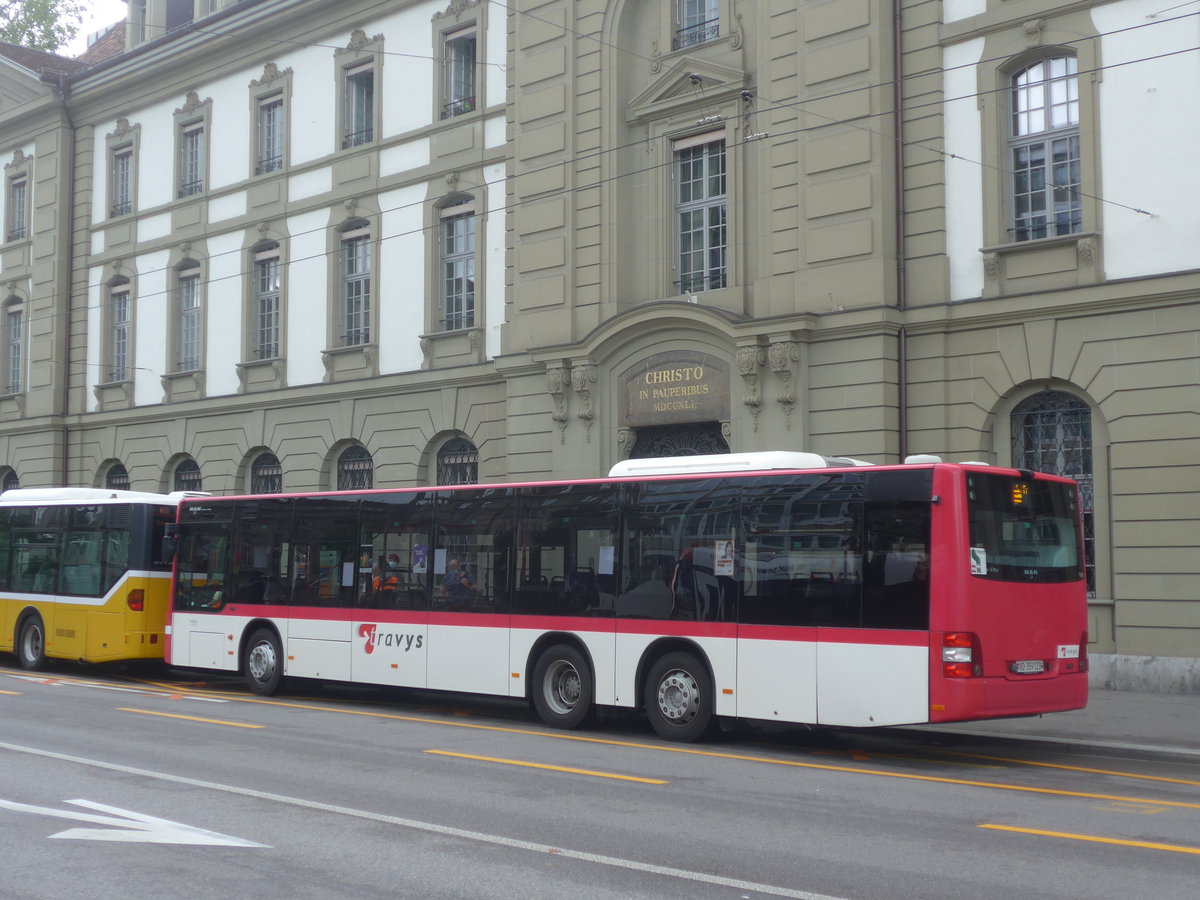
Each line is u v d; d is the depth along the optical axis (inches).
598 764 462.9
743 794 400.5
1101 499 696.4
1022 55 735.1
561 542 582.9
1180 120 679.7
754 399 799.1
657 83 888.3
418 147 1059.9
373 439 1078.4
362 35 1107.9
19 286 1443.2
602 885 281.6
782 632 505.7
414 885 282.0
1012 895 273.7
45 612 845.2
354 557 666.2
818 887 279.9
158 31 1379.2
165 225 1284.4
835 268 780.0
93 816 355.9
